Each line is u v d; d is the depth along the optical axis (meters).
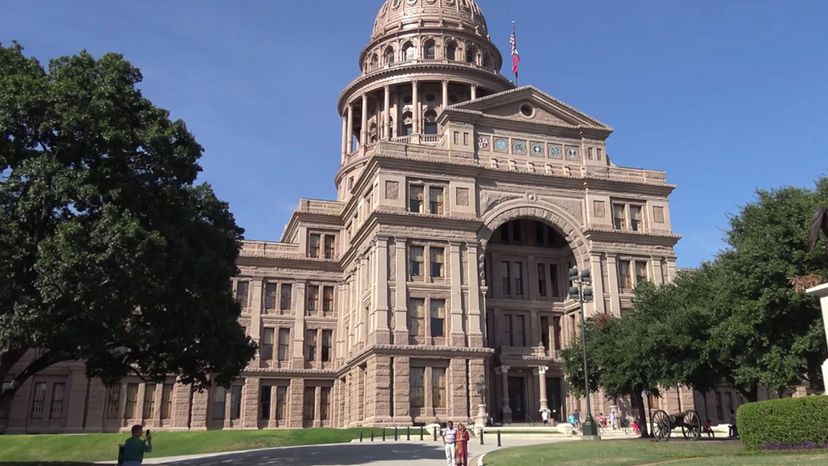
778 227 33.28
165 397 69.38
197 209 35.66
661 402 65.12
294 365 73.31
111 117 31.44
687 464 21.61
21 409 65.00
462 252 62.88
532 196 66.81
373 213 61.09
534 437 49.44
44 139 30.75
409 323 59.66
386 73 91.62
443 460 32.81
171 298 31.94
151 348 33.72
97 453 48.78
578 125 70.19
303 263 76.12
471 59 97.19
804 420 22.62
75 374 67.00
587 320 57.69
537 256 70.56
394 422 56.00
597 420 59.88
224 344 35.41
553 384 66.75
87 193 28.73
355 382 64.38
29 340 27.36
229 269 36.31
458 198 64.00
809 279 31.05
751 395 40.72
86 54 33.25
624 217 69.44
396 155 63.31
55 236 27.73
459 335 60.12
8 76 30.61
